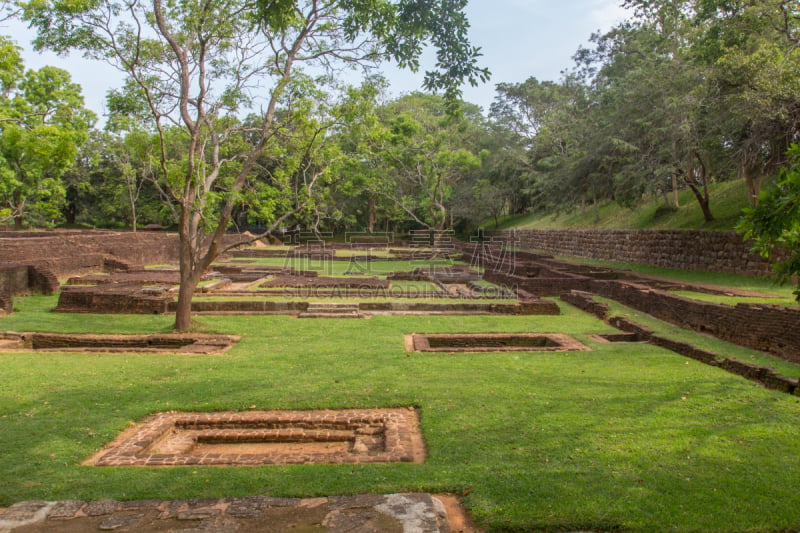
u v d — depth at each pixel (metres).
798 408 7.27
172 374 9.57
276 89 13.64
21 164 30.78
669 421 6.81
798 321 10.06
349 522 4.00
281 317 16.25
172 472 5.36
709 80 22.42
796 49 19.91
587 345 12.40
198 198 14.12
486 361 10.57
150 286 20.92
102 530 3.95
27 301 18.28
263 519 4.07
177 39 13.52
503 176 55.28
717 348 11.10
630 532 4.19
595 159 29.36
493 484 4.95
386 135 16.73
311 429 7.13
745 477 5.12
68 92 32.47
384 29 6.79
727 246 23.70
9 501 4.70
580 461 5.57
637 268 29.45
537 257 33.03
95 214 56.31
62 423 6.93
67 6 11.27
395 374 9.52
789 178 4.13
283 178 14.99
